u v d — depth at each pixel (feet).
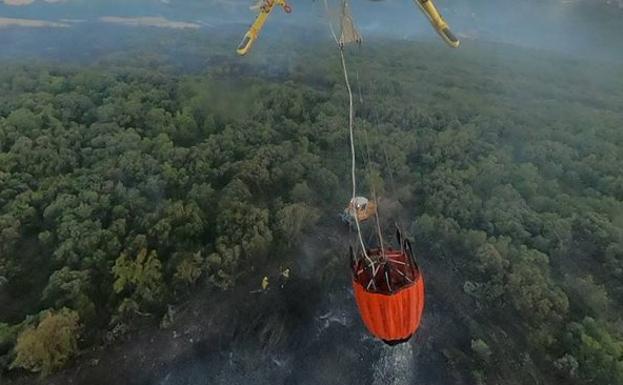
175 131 199.52
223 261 148.56
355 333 140.26
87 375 128.67
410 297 39.58
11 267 147.02
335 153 192.95
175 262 146.30
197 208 158.81
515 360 132.57
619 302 144.46
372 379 130.31
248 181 173.17
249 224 155.94
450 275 153.17
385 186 180.75
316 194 176.14
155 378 130.00
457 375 130.21
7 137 185.47
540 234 157.99
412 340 137.59
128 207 160.45
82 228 149.18
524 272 141.69
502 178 178.50
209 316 142.61
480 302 145.48
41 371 125.18
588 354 127.65
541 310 135.85
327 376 131.34
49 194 162.20
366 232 166.09
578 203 169.58
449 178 179.01
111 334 134.82
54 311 132.26
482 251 148.15
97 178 168.76
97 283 141.69
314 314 145.18
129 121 203.21
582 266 153.17
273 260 156.46
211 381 130.31
